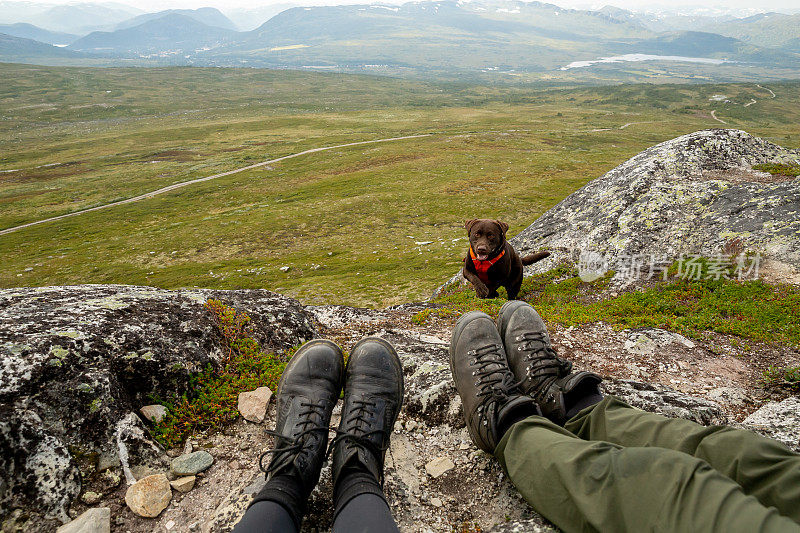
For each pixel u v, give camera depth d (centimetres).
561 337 163
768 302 205
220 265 1426
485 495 82
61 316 101
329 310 193
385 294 926
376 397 83
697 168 349
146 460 86
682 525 50
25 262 1666
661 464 56
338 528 61
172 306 119
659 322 191
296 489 70
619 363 147
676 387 136
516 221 1666
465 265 277
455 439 96
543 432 70
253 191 2617
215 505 81
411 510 80
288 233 1727
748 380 142
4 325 94
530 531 66
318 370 87
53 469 78
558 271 321
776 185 291
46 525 75
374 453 76
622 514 55
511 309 103
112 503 80
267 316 138
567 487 61
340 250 1452
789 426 106
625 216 326
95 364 91
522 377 90
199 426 96
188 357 105
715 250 266
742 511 48
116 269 1504
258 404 101
